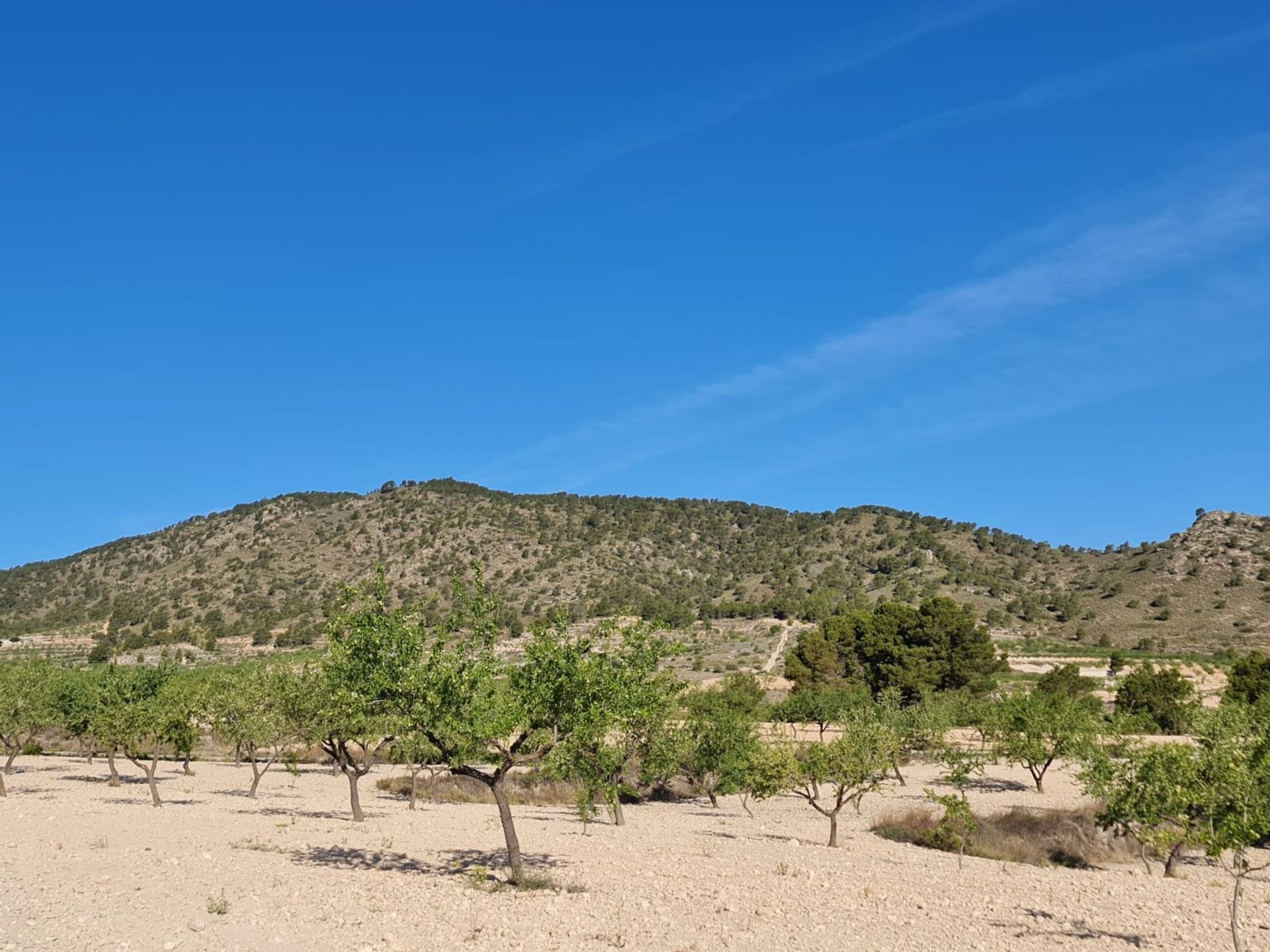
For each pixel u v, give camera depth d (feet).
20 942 50.24
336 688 73.77
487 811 133.18
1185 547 578.25
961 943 56.49
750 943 55.62
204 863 78.89
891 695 221.05
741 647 453.58
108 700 133.18
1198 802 64.69
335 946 53.11
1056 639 453.17
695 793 157.69
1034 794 149.28
